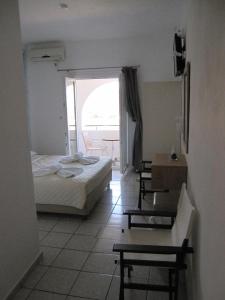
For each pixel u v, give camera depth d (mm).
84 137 7469
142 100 5129
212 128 1193
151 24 4402
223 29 966
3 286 2023
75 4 3395
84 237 2998
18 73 2182
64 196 3375
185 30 3281
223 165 956
